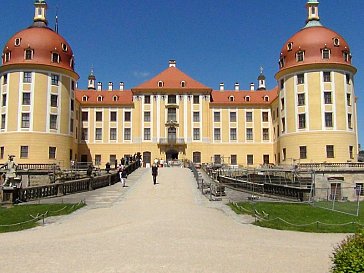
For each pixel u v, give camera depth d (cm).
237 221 2006
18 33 6022
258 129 7375
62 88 5975
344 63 5638
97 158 7231
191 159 7206
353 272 745
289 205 2512
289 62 5912
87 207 2458
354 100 5822
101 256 1220
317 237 1642
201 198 2883
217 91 7781
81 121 7306
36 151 5616
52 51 5912
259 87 9169
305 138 5603
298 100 5744
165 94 7325
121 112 7338
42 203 2570
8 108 5712
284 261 1182
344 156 5488
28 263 1151
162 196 2981
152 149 7219
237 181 3616
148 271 1060
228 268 1095
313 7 6156
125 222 1888
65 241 1468
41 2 6266
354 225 1944
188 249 1317
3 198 2497
